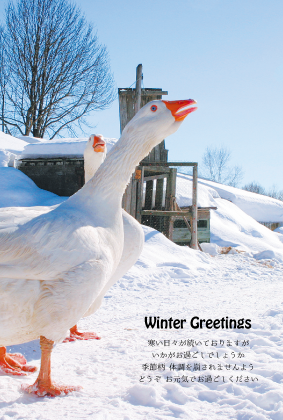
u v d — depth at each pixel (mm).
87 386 2902
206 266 11414
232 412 2449
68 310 2594
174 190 15039
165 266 10266
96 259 2736
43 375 2748
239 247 16594
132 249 4406
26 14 30969
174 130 3158
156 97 14633
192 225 14078
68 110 33156
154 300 6680
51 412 2420
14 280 2553
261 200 27547
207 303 6211
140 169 13914
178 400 2668
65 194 13031
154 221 15672
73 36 32406
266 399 2592
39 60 31922
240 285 8828
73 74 32438
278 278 10406
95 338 4340
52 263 2590
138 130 3092
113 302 6516
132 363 3404
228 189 27672
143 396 2674
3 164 13305
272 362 3289
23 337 2738
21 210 3152
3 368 3244
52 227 2664
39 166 13312
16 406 2500
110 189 3094
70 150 12984
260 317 4941
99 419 2268
